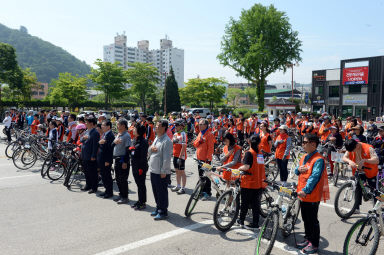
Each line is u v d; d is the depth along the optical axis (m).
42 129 12.68
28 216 5.59
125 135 6.40
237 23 46.50
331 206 6.57
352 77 48.00
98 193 7.21
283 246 4.57
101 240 4.61
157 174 5.54
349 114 49.03
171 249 4.37
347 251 3.94
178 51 186.38
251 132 15.37
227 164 5.49
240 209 5.30
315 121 15.02
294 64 45.19
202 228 5.18
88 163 7.15
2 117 32.12
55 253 4.18
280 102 34.75
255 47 41.84
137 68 61.97
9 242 4.50
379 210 4.06
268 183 4.86
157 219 5.49
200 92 55.56
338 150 8.80
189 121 17.66
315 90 54.28
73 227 5.10
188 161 11.89
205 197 6.78
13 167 9.83
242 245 4.55
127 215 5.74
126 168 6.41
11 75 35.34
